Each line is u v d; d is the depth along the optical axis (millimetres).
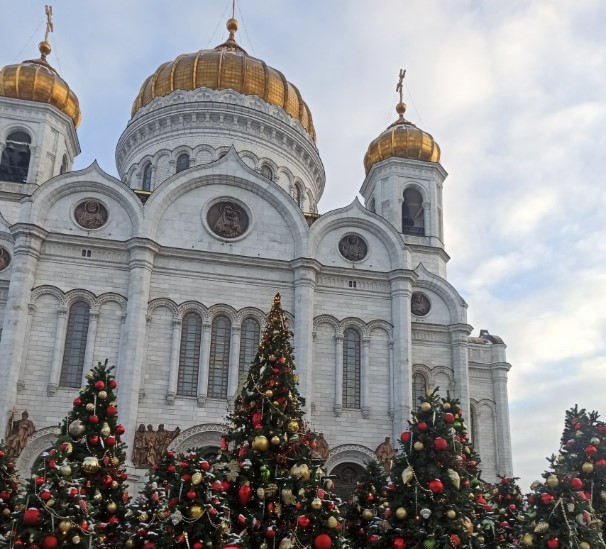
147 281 44156
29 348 42000
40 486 20594
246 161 60562
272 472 21781
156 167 60875
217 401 43250
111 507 24203
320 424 44656
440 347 51750
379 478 29016
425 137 60875
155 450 40594
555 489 21844
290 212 48125
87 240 44406
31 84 54375
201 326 44812
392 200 59031
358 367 46844
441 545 22578
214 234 46781
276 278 46781
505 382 56812
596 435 25203
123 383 41500
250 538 21172
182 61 63875
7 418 39656
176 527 19672
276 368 23438
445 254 58938
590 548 21250
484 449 55250
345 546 24062
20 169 53719
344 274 48031
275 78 64875
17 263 42844
